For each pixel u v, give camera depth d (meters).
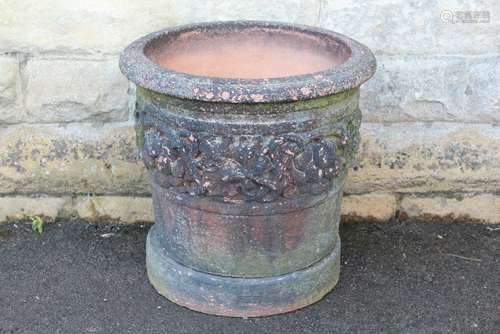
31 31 2.00
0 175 2.10
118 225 2.17
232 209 1.71
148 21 2.01
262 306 1.82
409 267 2.03
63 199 2.16
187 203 1.74
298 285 1.82
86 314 1.85
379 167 2.14
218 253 1.78
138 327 1.81
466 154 2.14
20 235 2.12
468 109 2.10
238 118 1.62
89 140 2.10
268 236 1.75
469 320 1.86
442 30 2.04
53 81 2.04
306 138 1.66
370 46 2.05
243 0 2.01
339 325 1.82
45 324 1.82
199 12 2.02
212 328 1.80
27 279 1.96
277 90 1.57
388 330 1.82
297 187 1.70
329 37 1.86
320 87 1.60
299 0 2.02
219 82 1.58
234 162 1.65
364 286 1.95
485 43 2.06
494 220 2.21
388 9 2.02
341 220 2.20
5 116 2.06
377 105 2.09
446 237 2.15
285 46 1.93
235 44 1.94
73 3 1.98
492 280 1.99
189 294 1.83
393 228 2.18
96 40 2.02
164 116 1.68
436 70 2.07
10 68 2.02
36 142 2.09
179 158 1.69
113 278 1.97
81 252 2.06
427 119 2.11
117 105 2.07
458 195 2.19
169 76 1.61
